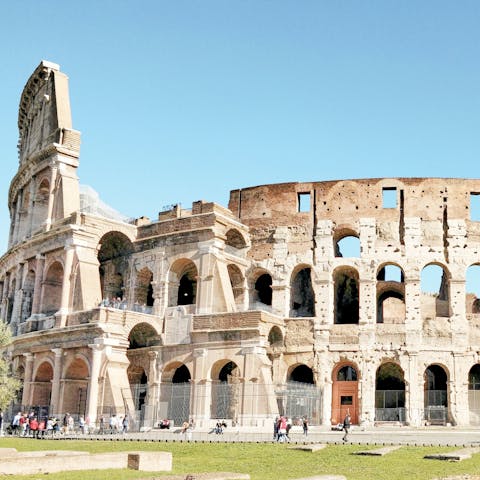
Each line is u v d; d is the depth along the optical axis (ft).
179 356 244.42
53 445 162.61
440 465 118.11
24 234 306.96
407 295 250.57
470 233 253.65
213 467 124.16
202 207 261.44
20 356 270.67
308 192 270.26
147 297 277.85
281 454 139.95
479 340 245.04
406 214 257.96
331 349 250.57
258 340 230.27
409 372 242.99
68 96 304.50
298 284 281.74
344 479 91.35
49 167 289.94
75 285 254.47
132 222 284.00
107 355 232.73
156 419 229.04
